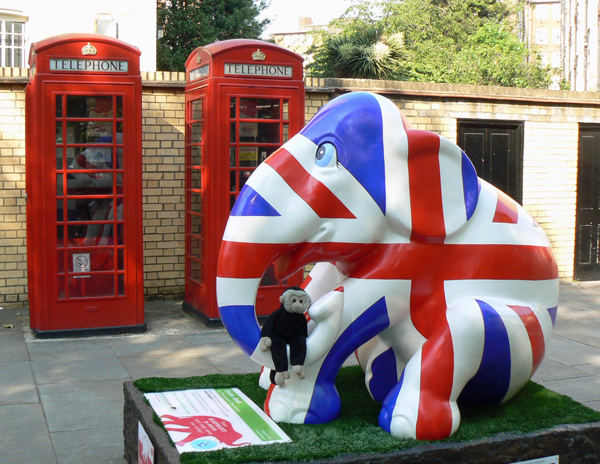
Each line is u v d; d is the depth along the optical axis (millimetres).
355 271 3771
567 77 37875
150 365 6242
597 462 3797
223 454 3291
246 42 7531
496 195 4070
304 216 3555
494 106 10188
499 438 3584
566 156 10680
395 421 3600
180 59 25219
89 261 7246
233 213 3609
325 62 21062
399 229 3688
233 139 7547
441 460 3451
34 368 6113
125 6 16969
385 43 21344
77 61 7004
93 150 7160
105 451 4402
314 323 3756
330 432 3619
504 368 3771
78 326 7246
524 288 3896
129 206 7301
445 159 3705
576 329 7895
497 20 33875
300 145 3654
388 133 3664
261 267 3549
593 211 10977
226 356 6570
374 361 4164
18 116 8352
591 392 5625
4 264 8484
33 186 7074
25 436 4613
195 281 8188
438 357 3623
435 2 31984
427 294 3764
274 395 3842
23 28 15836
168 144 8891
